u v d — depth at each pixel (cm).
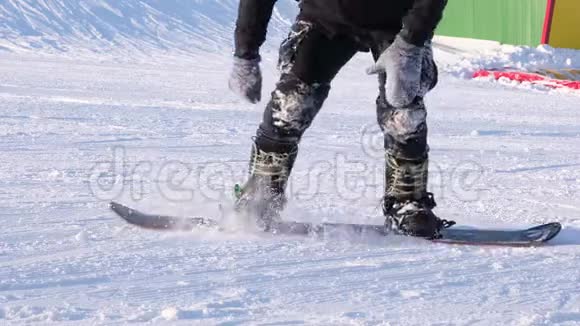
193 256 675
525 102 2856
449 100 2798
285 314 516
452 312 530
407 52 727
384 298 562
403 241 766
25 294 548
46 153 1300
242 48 794
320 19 769
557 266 671
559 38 4522
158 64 3766
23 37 4334
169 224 781
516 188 1162
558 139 1864
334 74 798
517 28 4594
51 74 2953
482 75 3812
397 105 738
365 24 754
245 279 604
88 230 768
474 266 668
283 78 791
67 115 1831
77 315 502
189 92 2523
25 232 753
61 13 4838
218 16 5316
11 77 2750
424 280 617
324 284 596
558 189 1167
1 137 1462
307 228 784
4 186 1003
